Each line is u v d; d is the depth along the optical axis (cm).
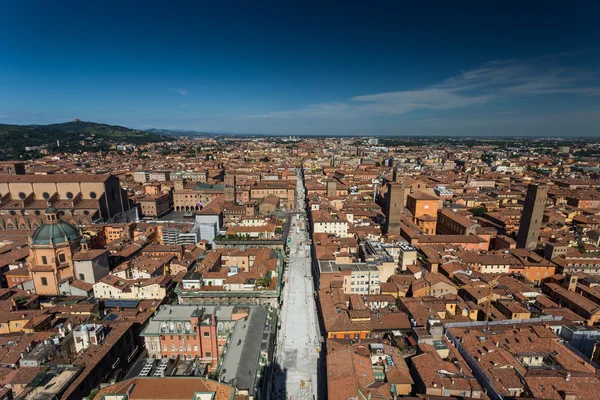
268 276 14938
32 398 7781
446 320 12050
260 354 9531
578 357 9962
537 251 18762
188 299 14112
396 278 15450
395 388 8788
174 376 7969
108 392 7550
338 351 9831
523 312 12569
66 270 14712
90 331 10044
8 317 11519
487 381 9069
